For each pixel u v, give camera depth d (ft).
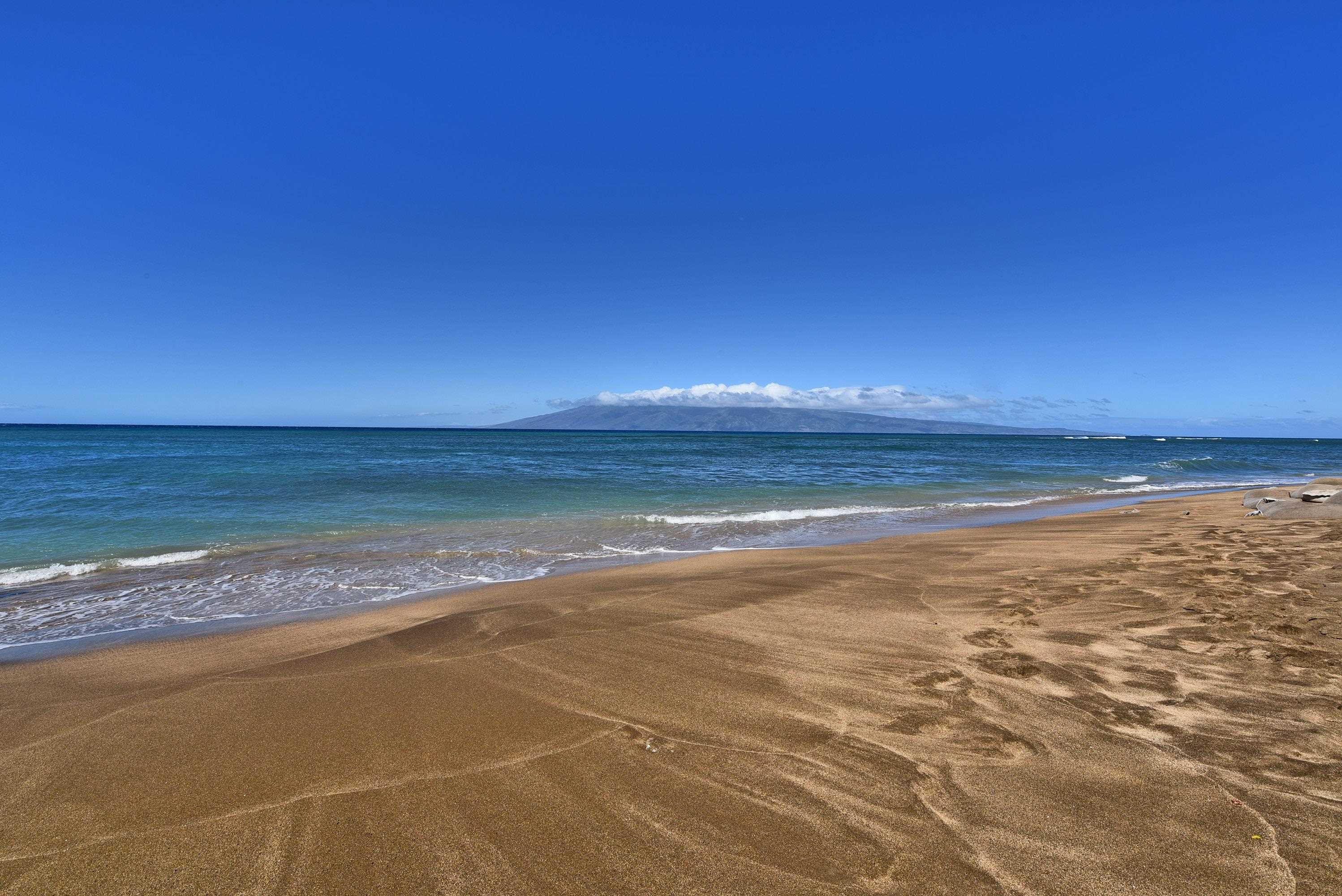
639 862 8.27
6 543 37.29
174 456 113.39
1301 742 11.10
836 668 15.64
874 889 7.70
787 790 9.96
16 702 14.24
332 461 104.06
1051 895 7.51
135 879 8.09
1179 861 8.04
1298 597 20.47
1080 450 236.22
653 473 92.63
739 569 29.27
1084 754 10.94
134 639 20.25
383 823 9.23
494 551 36.22
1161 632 17.58
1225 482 95.25
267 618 22.98
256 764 11.04
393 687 14.79
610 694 14.23
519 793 9.99
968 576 26.53
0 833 9.12
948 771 10.44
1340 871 7.72
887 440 362.53
